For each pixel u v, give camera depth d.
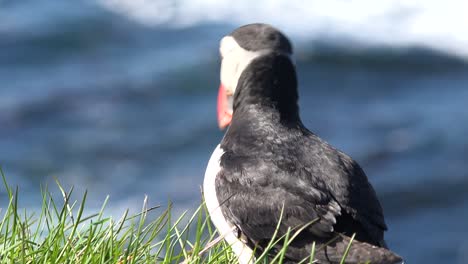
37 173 17.72
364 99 21.61
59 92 21.67
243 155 5.95
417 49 24.39
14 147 19.00
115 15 26.59
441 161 18.00
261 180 5.73
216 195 5.92
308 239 5.45
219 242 6.28
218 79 22.41
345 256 5.16
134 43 25.03
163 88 22.00
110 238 5.89
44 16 26.16
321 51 24.25
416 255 15.01
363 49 24.36
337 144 19.05
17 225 6.04
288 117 6.17
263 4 27.67
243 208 5.72
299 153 5.87
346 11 27.05
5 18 26.06
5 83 22.25
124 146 18.98
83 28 25.58
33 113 20.61
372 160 18.28
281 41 6.28
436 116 20.28
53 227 6.08
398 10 26.64
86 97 21.52
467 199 16.62
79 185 17.22
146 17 26.69
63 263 5.70
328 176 5.70
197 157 18.59
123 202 16.38
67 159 18.38
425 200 16.66
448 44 24.75
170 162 18.36
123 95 21.61
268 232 5.62
